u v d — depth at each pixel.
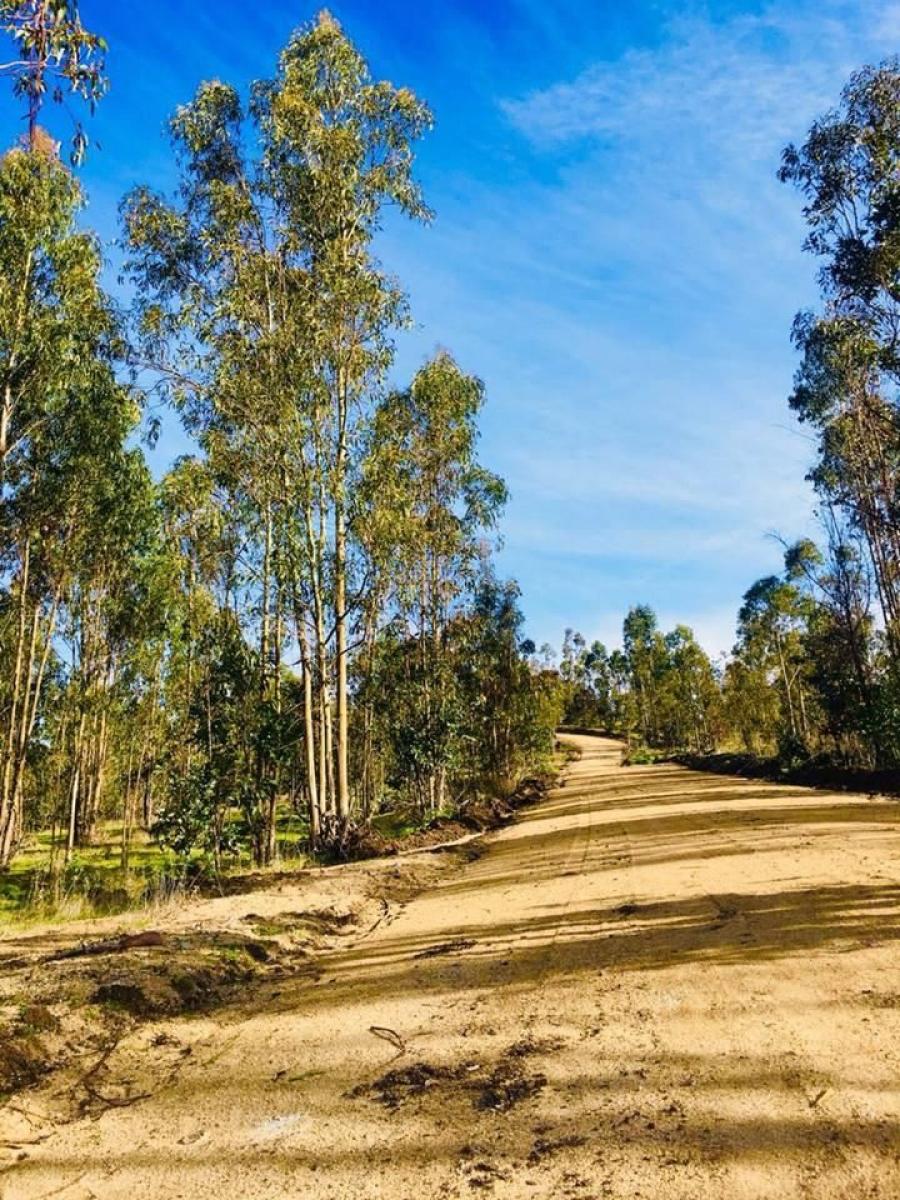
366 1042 4.56
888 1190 2.48
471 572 25.75
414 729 24.52
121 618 23.36
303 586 17.72
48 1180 3.19
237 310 16.70
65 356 17.84
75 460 19.06
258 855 17.44
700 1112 3.17
